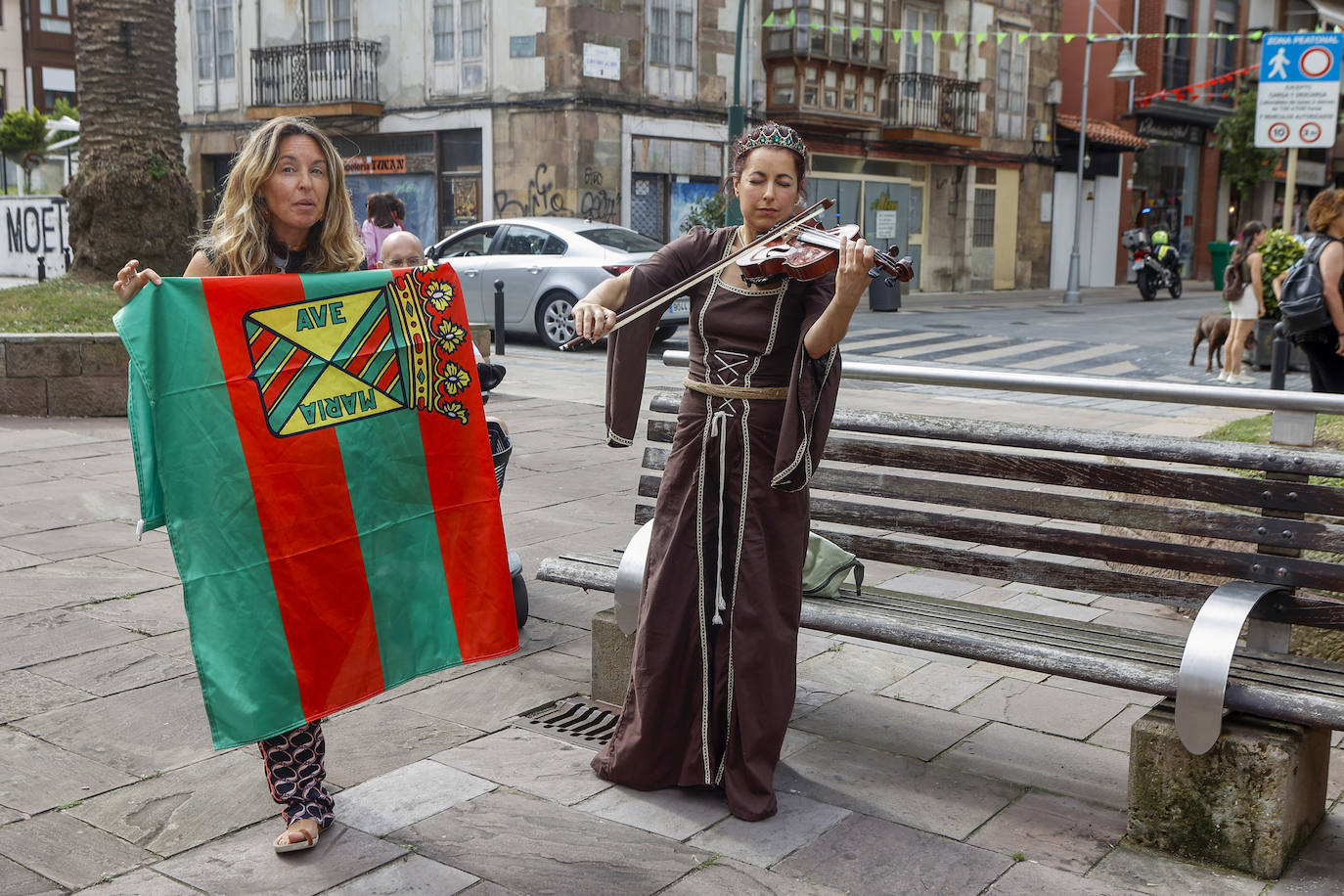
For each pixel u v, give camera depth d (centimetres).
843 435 383
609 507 647
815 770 339
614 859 288
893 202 2731
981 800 322
